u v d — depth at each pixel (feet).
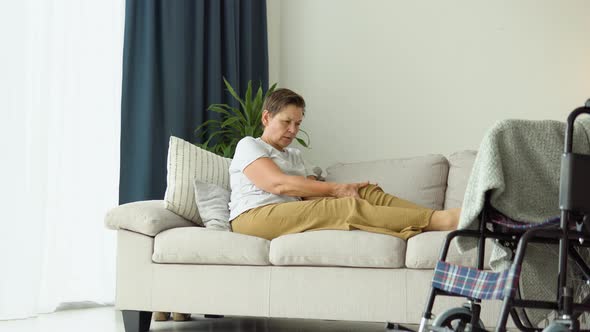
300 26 16.30
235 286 9.52
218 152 14.17
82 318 11.39
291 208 9.64
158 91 13.78
